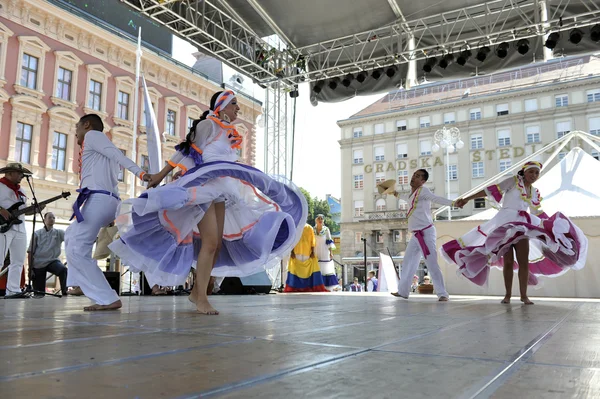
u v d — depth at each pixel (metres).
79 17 19.11
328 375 1.03
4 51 16.97
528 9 8.53
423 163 40.47
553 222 4.62
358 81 10.29
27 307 3.60
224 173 2.95
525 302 4.50
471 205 38.38
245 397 0.83
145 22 23.80
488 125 38.69
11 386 0.90
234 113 3.19
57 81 18.62
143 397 0.82
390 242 40.84
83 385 0.91
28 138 17.73
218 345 1.49
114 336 1.71
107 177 3.28
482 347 1.48
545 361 1.23
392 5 8.62
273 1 8.67
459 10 8.76
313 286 9.43
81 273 3.19
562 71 38.50
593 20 8.09
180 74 23.02
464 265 4.97
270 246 3.15
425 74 9.84
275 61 10.48
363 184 42.84
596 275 6.96
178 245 3.04
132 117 21.16
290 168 11.62
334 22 9.30
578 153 8.60
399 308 3.62
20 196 6.16
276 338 1.67
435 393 0.87
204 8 8.74
